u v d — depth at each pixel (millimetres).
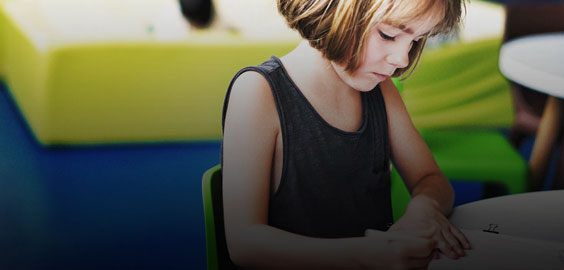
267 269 1345
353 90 1506
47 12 2783
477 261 1195
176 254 2250
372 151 1549
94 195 2461
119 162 2598
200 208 2457
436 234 1308
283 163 1449
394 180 1991
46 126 2572
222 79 2664
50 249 2213
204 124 2697
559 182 2354
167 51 2588
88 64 2539
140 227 2350
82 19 2770
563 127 2277
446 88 2432
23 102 2779
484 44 2449
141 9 2881
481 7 2676
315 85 1465
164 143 2695
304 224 1499
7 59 2977
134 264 2182
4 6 2953
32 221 2318
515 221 1354
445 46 2441
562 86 2070
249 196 1390
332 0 1376
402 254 1239
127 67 2576
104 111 2600
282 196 1480
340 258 1286
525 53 2318
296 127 1449
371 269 1246
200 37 2645
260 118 1397
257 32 2734
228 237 1392
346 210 1541
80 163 2576
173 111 2664
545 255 1202
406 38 1439
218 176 1407
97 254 2211
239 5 2824
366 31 1396
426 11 1394
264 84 1411
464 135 2320
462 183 2574
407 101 2398
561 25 2545
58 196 2445
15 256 2162
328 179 1502
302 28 1442
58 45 2488
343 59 1423
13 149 2600
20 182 2467
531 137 2361
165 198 2480
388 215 1619
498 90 2404
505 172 2107
